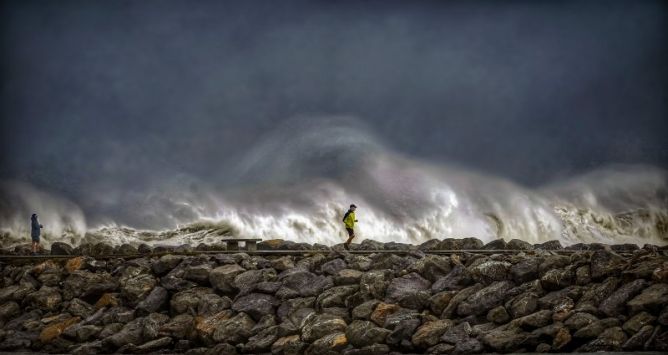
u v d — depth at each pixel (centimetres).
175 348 1489
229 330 1450
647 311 1208
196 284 1633
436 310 1391
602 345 1181
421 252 1639
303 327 1409
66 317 1627
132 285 1647
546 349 1217
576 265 1377
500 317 1321
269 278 1595
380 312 1397
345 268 1600
